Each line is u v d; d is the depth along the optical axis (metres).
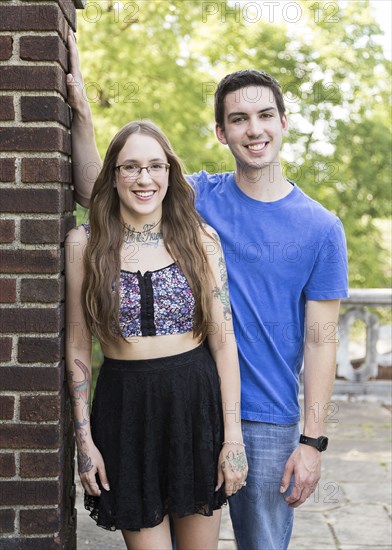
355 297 6.64
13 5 2.19
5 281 2.25
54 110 2.21
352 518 4.05
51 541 2.31
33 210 2.24
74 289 2.34
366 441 5.43
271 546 2.54
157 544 2.33
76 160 2.50
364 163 9.24
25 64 2.20
